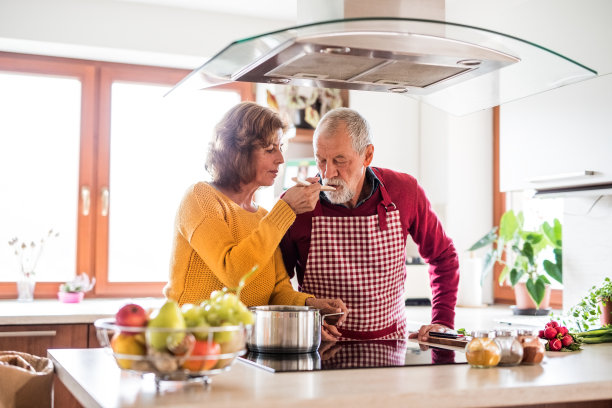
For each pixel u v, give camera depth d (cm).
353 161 214
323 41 164
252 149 206
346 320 226
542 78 192
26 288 364
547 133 273
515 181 292
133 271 399
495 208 416
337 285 225
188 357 126
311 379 144
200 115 414
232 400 123
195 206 194
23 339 300
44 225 385
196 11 380
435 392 132
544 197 287
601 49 201
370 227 224
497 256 377
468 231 412
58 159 388
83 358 176
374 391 131
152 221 404
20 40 353
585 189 265
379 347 195
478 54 177
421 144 426
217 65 181
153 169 405
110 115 395
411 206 235
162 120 408
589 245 295
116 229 397
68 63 387
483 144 416
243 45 165
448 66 187
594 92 250
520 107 288
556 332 198
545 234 360
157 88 407
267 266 209
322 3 183
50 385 167
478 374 152
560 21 214
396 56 176
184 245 199
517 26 214
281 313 178
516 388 138
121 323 129
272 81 203
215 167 210
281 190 397
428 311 364
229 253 186
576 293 302
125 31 369
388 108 420
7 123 381
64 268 387
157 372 128
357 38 164
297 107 405
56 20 358
